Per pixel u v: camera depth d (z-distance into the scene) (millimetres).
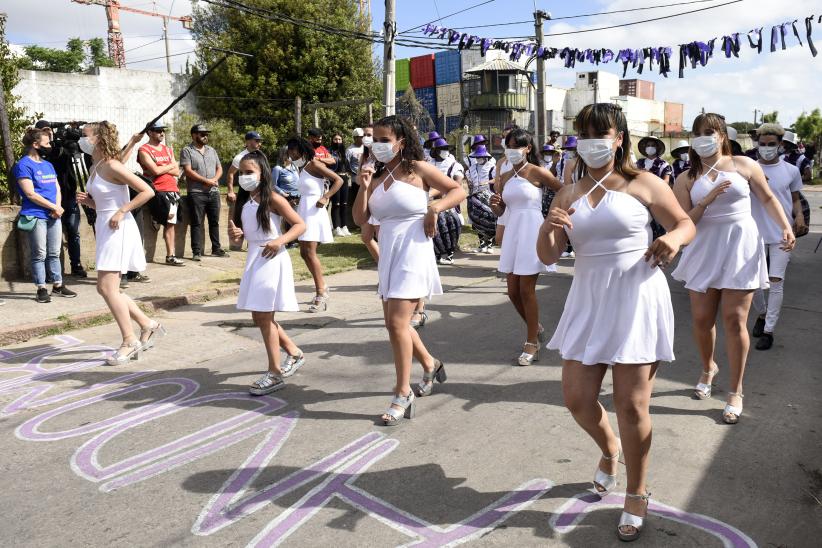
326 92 25016
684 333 6109
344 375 5152
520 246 5176
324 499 3299
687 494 3260
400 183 4094
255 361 5531
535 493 3305
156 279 8305
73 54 44312
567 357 2924
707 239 4188
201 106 24797
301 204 7031
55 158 7809
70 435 4105
